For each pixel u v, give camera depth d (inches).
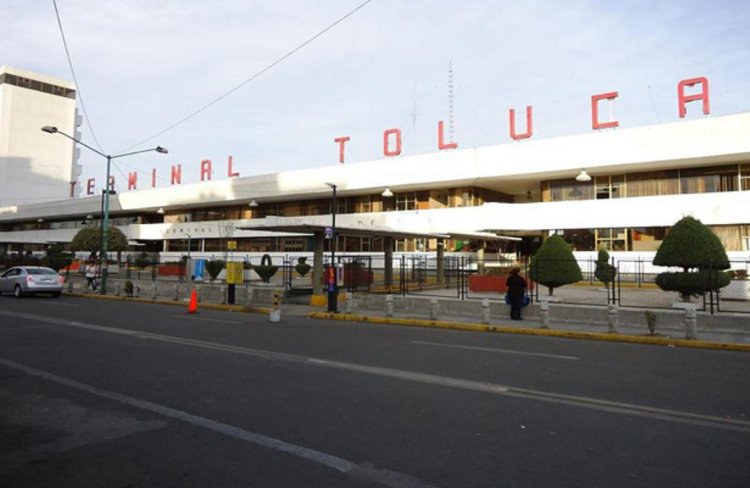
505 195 1815.9
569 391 265.3
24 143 3390.7
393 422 211.2
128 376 295.1
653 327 486.9
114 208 2492.6
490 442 187.9
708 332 501.0
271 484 152.5
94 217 2783.0
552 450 179.9
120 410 228.8
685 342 447.2
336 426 205.9
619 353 398.9
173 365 327.0
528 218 1400.1
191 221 2428.6
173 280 1167.0
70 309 708.7
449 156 1505.9
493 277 858.8
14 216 3063.5
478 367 327.9
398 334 500.7
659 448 182.4
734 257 1154.7
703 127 1146.7
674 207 1216.8
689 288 589.6
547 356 376.5
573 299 770.2
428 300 681.0
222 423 210.4
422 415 220.7
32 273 918.4
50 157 3503.9
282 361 342.3
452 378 293.4
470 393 259.1
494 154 1423.5
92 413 224.7
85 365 326.3
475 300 662.5
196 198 2172.7
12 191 3319.4
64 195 3558.1
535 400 246.7
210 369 315.0
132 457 174.4
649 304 684.7
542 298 750.5
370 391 261.7
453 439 191.0
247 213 2228.1
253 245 2164.1
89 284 1093.8
